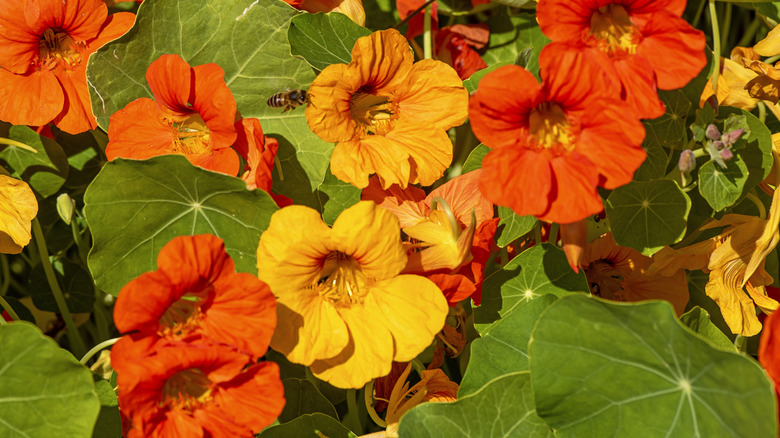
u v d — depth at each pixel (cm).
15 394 48
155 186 51
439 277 51
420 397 53
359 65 51
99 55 54
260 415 49
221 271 48
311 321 50
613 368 48
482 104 48
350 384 50
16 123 54
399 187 54
